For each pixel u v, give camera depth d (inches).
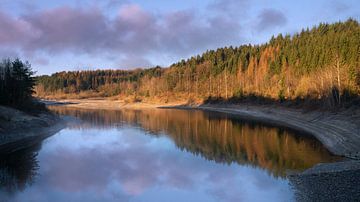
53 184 884.6
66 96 7514.8
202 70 5920.3
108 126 2336.4
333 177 855.7
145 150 1397.6
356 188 734.5
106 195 799.1
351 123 1582.2
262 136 1733.5
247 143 1530.5
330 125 1772.9
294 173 960.9
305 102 2583.7
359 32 2930.6
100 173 1007.0
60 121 2497.5
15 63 2405.3
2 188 837.2
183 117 3034.0
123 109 4542.3
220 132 1934.1
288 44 4586.6
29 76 2573.8
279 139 1620.3
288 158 1183.6
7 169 1044.5
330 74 2310.5
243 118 2822.3
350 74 2198.6
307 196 728.3
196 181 917.2
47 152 1347.2
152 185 881.5
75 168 1071.6
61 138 1753.2
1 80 2175.2
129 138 1752.0
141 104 5329.7
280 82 3425.2
